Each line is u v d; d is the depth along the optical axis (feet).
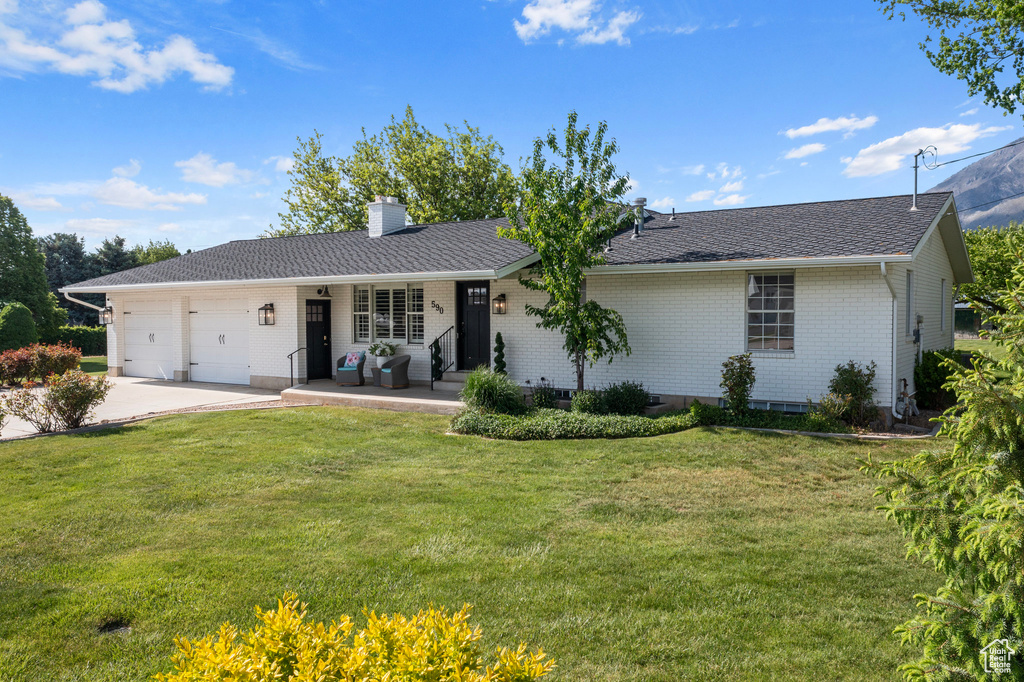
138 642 13.61
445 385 51.19
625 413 41.39
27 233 111.14
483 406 40.22
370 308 57.31
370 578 16.81
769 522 21.57
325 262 56.13
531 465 29.27
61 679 12.31
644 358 44.52
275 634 8.00
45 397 37.17
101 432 36.60
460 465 29.32
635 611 15.02
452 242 55.57
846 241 38.29
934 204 42.93
